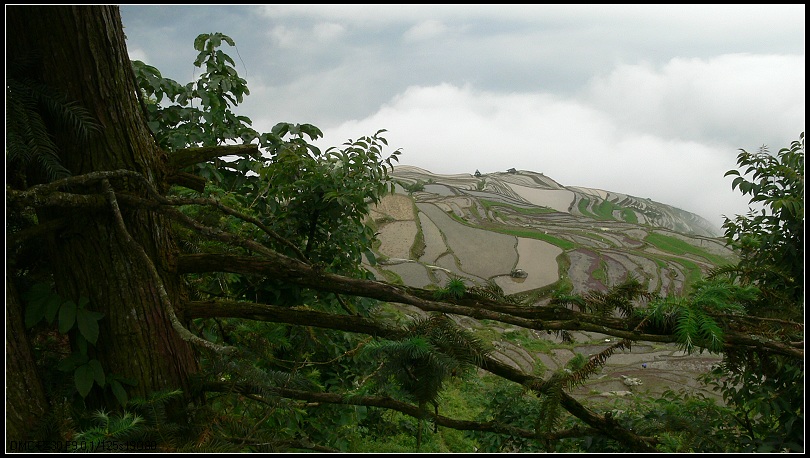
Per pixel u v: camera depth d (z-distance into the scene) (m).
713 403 3.25
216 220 2.35
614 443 2.90
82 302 1.92
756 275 2.90
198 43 4.32
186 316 2.18
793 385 2.86
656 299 1.95
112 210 1.85
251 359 2.18
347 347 4.08
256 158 4.11
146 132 2.12
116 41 1.97
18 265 2.05
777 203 3.04
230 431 1.87
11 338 1.75
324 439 3.69
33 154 1.74
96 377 1.87
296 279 2.10
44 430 1.67
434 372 1.69
